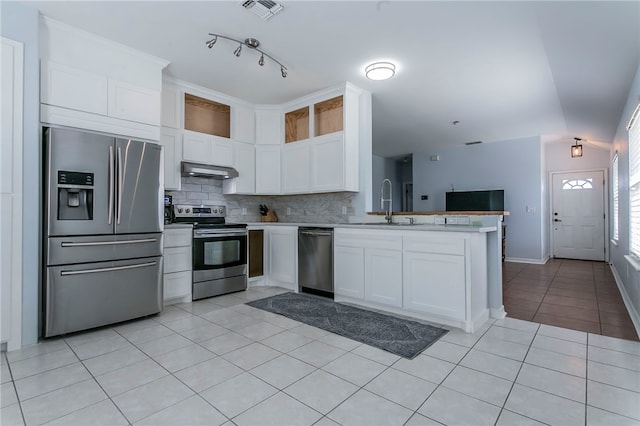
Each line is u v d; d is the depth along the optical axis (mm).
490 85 3809
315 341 2514
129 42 2930
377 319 3010
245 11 2477
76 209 2691
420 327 2795
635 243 3217
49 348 2387
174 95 3779
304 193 4418
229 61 3303
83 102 2762
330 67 3416
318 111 4309
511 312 3268
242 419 1567
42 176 2545
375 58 3199
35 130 2453
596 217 6715
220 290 3842
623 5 2043
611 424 1528
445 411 1632
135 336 2623
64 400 1720
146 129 3143
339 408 1656
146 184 3025
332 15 2502
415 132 6020
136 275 2957
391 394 1784
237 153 4406
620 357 2236
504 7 2344
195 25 2662
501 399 1735
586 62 2959
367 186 4105
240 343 2477
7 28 2336
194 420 1557
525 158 6531
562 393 1791
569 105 4336
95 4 2391
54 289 2523
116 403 1694
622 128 4031
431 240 2879
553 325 2883
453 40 2836
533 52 3010
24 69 2404
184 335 2641
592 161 6742
